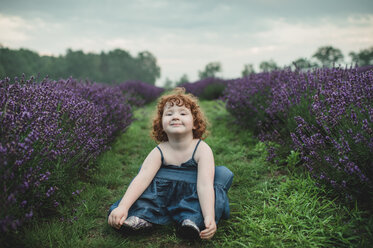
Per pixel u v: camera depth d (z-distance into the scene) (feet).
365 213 6.48
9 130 5.45
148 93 35.86
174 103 7.13
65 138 7.32
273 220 6.53
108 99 13.60
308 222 6.49
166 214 6.55
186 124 6.87
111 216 5.92
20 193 5.61
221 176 6.80
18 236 5.57
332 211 6.83
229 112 18.20
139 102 25.16
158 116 7.86
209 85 35.50
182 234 5.90
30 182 5.43
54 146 6.91
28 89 7.22
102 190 8.41
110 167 10.43
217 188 6.55
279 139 11.32
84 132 8.45
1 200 4.94
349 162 6.34
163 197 6.66
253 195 8.13
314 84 10.49
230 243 5.84
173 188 6.65
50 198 6.75
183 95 7.46
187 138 7.02
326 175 7.45
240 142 13.55
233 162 10.94
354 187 6.94
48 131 6.30
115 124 13.03
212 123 17.97
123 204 6.11
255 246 5.73
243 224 6.56
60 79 11.55
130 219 5.99
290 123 10.66
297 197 7.38
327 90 8.16
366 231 5.93
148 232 6.27
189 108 7.26
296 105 10.43
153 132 8.18
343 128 7.30
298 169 9.37
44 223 6.45
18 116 5.77
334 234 5.96
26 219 5.34
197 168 6.86
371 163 6.48
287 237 5.94
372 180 6.64
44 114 6.52
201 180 6.37
